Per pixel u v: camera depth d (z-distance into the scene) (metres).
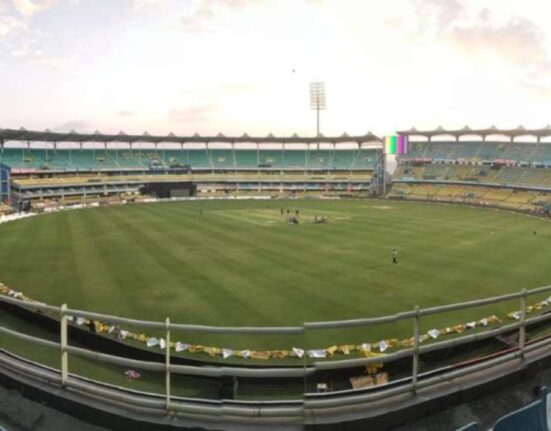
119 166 129.38
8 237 54.97
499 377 8.43
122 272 37.03
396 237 54.97
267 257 42.97
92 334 22.61
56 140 115.69
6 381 8.59
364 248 47.69
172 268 38.44
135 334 23.09
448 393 7.92
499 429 6.33
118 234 57.00
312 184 135.12
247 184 134.75
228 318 26.38
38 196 104.12
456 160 128.88
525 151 121.19
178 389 18.14
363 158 143.25
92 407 7.61
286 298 30.17
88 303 29.11
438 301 29.95
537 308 27.64
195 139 133.50
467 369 8.53
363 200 113.12
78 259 42.09
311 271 37.50
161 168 132.25
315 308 28.23
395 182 130.75
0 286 32.56
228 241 51.81
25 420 7.70
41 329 24.75
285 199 116.88
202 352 21.23
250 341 22.61
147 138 127.31
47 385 8.23
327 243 50.62
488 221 71.81
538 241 53.03
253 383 18.17
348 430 7.22
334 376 18.61
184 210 87.25
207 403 7.77
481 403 8.13
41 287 32.81
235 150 149.25
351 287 32.91
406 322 25.36
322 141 139.50
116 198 112.56
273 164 144.75
